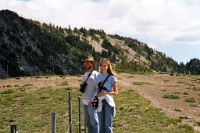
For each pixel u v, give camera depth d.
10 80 61.84
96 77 12.33
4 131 22.44
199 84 56.72
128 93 40.84
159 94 40.94
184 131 20.75
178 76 76.56
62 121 24.78
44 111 29.05
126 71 85.44
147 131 20.84
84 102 12.47
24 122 24.92
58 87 47.50
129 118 24.83
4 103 34.34
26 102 34.44
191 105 32.12
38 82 56.09
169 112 28.03
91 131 12.55
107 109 12.09
